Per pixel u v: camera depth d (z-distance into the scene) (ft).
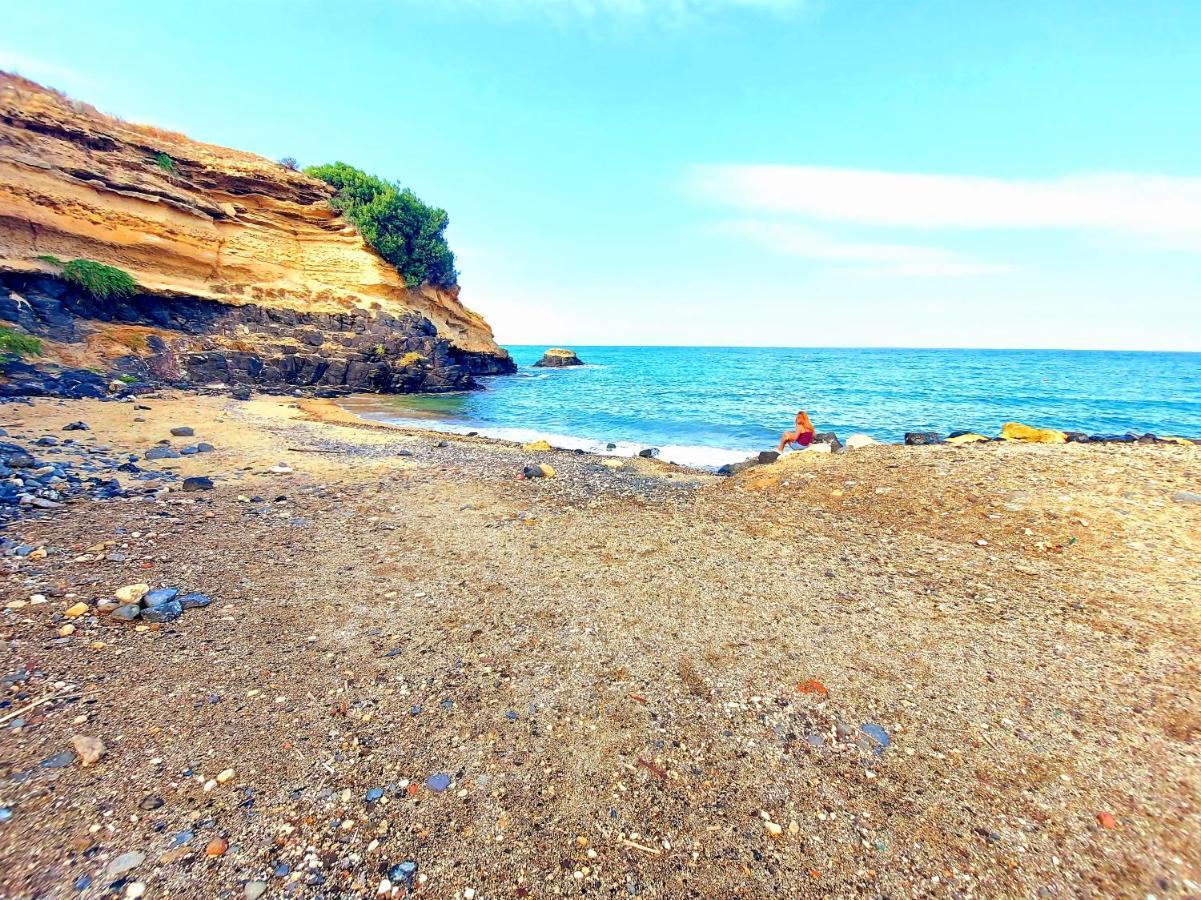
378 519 28.30
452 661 15.83
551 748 12.58
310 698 13.85
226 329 98.99
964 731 13.24
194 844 9.66
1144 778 11.72
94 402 59.31
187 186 104.73
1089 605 18.81
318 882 9.22
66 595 17.69
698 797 11.36
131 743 11.84
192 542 23.29
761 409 99.09
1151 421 85.20
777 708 14.12
